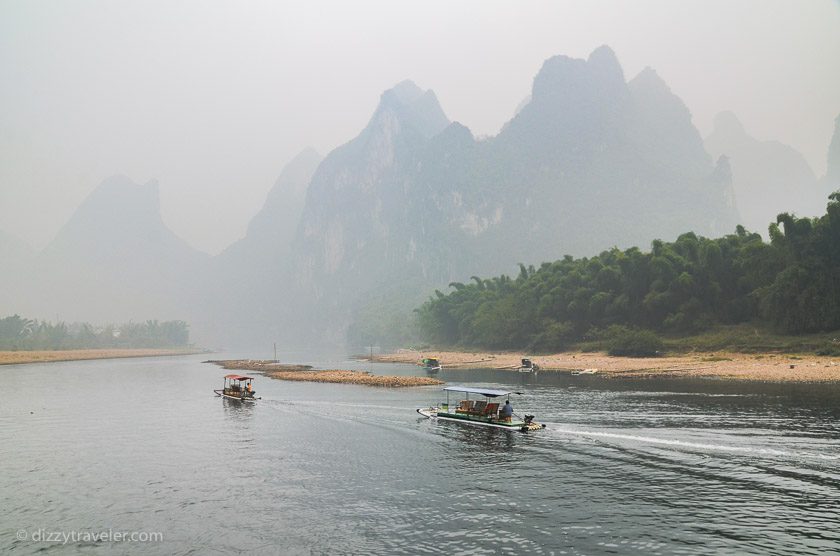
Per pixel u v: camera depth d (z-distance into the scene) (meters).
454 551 19.36
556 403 49.72
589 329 122.06
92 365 150.12
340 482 27.84
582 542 19.78
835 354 76.75
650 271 114.19
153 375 107.81
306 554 19.53
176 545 20.66
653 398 51.22
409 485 27.05
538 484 26.55
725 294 105.38
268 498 25.59
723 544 19.27
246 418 48.41
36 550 20.42
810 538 19.58
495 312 146.88
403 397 60.06
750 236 114.69
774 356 80.88
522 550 19.28
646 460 30.05
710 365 78.56
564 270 141.75
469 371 98.25
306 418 47.53
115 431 42.72
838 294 84.88
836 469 27.38
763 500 23.36
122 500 25.75
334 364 138.88
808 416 39.50
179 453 34.84
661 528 20.77
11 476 29.86
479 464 30.59
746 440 32.91
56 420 48.59
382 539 20.59
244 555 19.69
